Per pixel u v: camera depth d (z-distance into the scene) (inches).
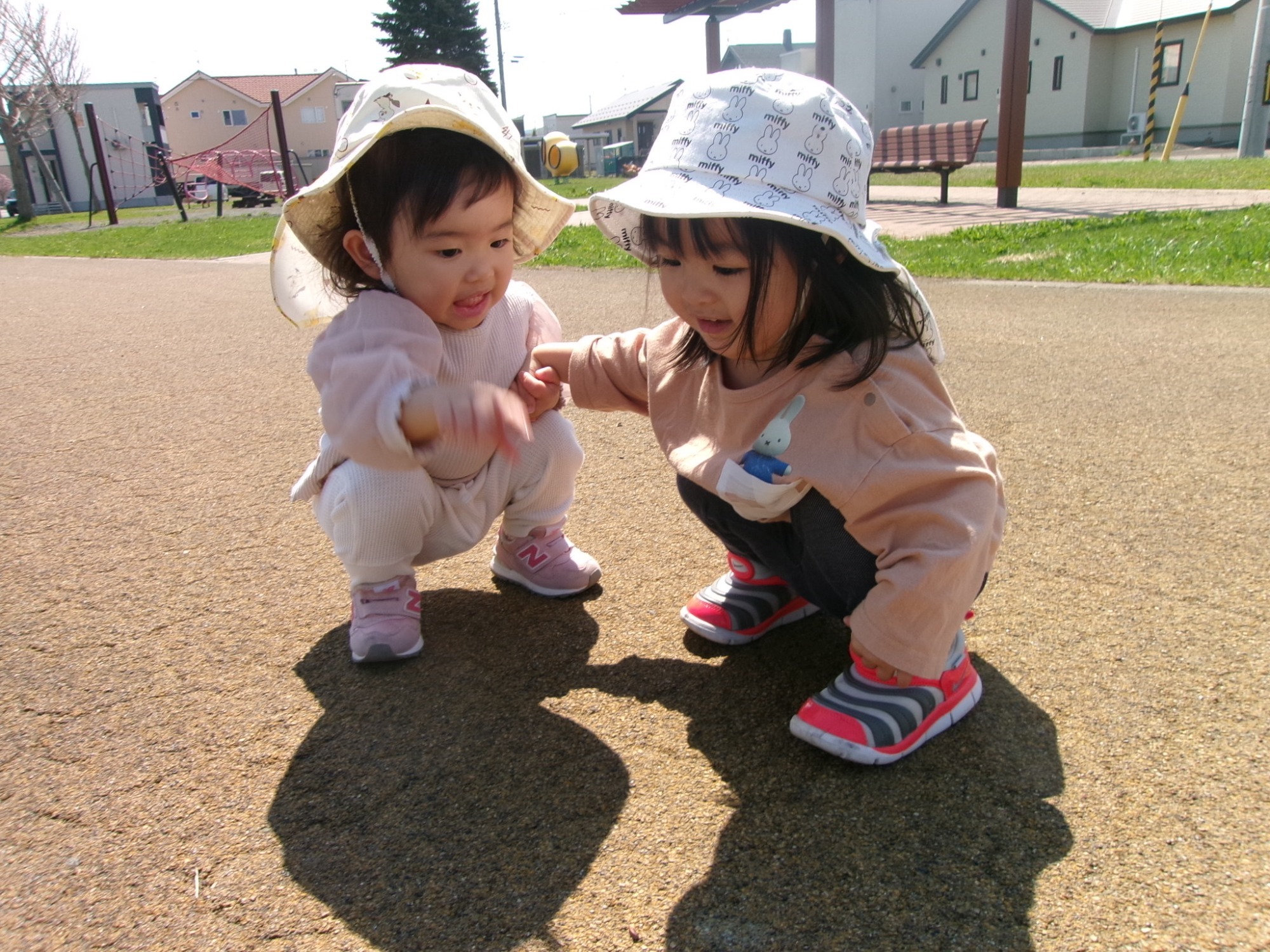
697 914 41.5
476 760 52.2
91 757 53.1
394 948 40.2
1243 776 49.0
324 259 63.1
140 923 41.8
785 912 41.5
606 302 187.3
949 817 47.1
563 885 43.3
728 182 51.4
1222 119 993.5
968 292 185.6
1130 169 553.3
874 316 51.8
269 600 70.7
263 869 44.7
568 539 80.4
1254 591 66.9
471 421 47.5
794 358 54.2
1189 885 42.3
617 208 62.4
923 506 50.6
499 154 56.8
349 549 61.0
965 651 56.4
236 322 188.1
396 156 55.2
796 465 53.4
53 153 1534.2
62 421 116.5
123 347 163.5
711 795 49.1
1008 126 338.3
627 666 61.9
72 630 66.7
